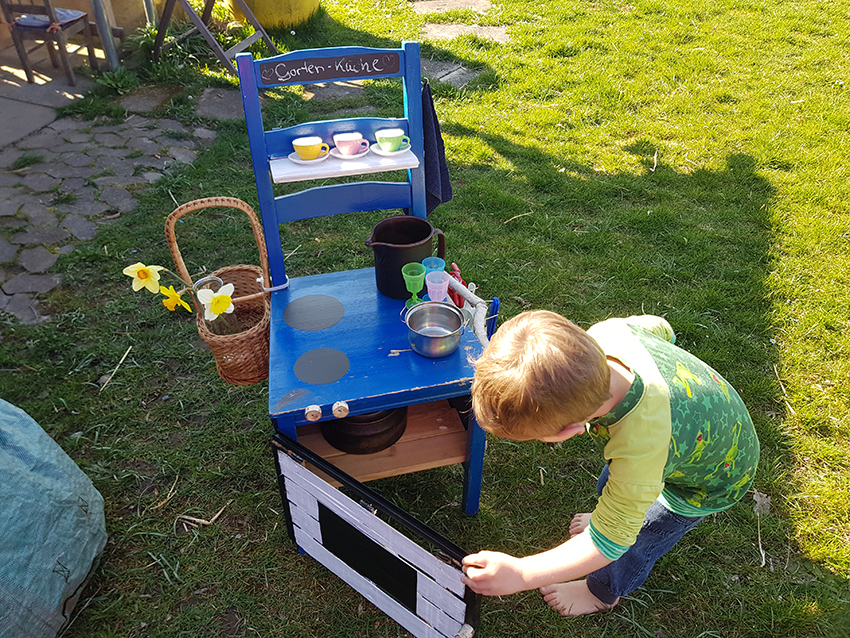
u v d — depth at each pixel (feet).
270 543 7.60
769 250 12.54
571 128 17.02
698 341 10.48
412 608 5.89
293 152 7.60
